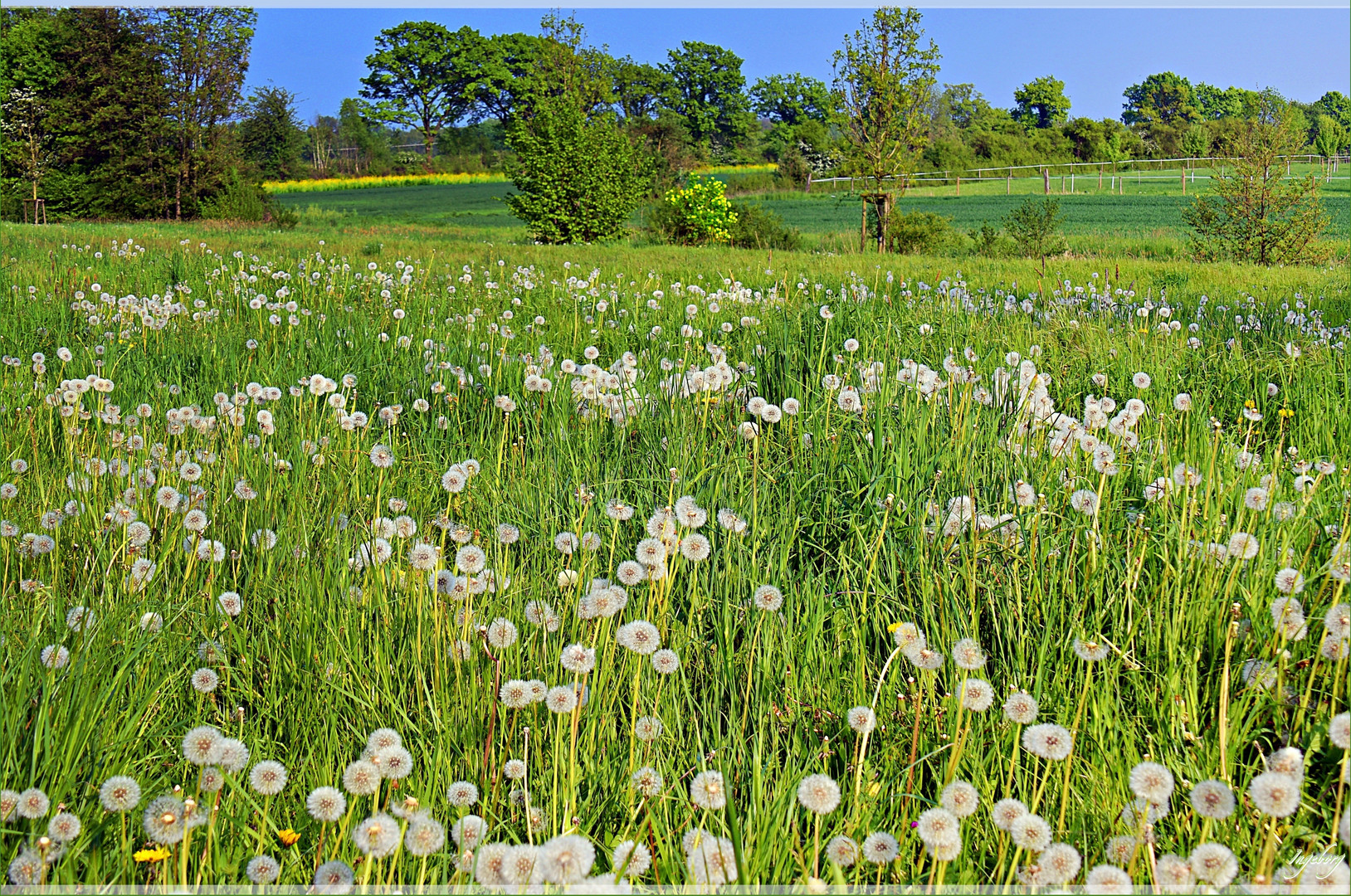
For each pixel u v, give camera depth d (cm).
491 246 2486
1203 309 986
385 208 7100
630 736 271
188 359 714
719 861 212
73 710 255
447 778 257
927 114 3262
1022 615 322
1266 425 545
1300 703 268
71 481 412
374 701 287
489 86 13175
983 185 7194
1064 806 238
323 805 215
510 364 656
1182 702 263
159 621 304
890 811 250
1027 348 718
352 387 553
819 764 267
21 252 1628
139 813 243
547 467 466
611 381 548
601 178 3603
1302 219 2420
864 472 433
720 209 3494
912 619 323
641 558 288
